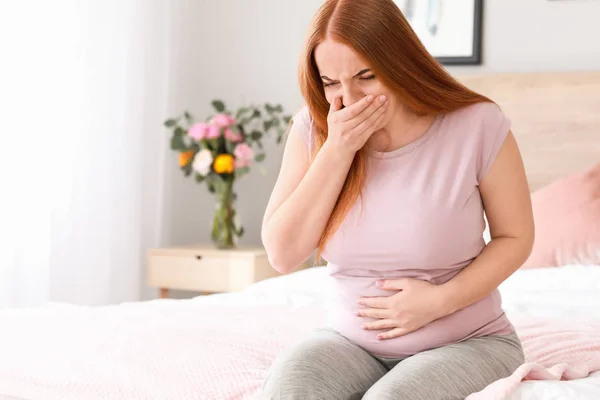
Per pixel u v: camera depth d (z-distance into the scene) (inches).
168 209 186.1
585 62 156.6
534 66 160.6
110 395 66.6
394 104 62.7
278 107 175.0
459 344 61.1
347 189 62.7
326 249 64.3
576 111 152.7
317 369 56.8
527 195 64.1
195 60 190.7
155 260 171.2
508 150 63.2
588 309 101.3
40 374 70.1
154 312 91.9
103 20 163.2
